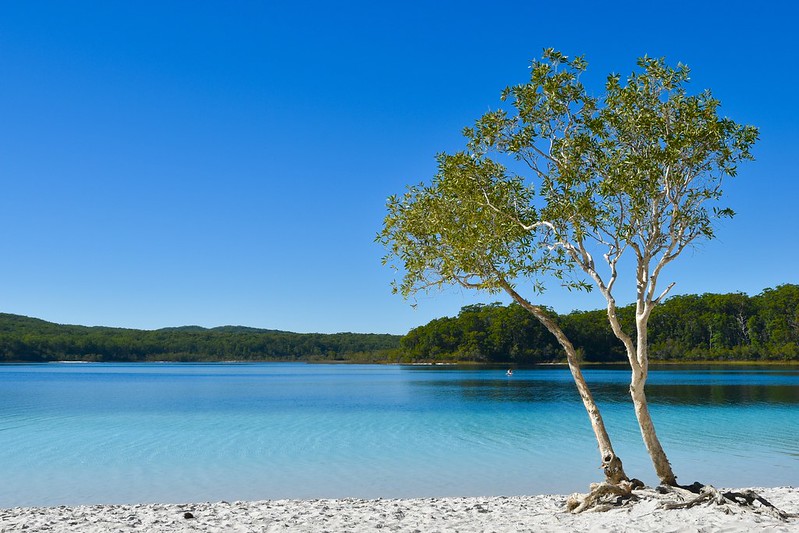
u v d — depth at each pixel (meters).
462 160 14.46
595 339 158.38
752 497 12.02
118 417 38.47
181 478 20.06
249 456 24.08
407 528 12.17
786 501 14.68
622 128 13.02
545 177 13.84
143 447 26.31
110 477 20.25
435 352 182.25
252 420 36.59
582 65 13.49
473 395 56.31
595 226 13.01
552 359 161.50
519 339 164.50
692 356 147.62
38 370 137.12
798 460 22.73
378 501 15.75
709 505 11.49
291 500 16.16
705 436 28.62
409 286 15.22
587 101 13.58
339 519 13.22
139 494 17.95
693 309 156.38
